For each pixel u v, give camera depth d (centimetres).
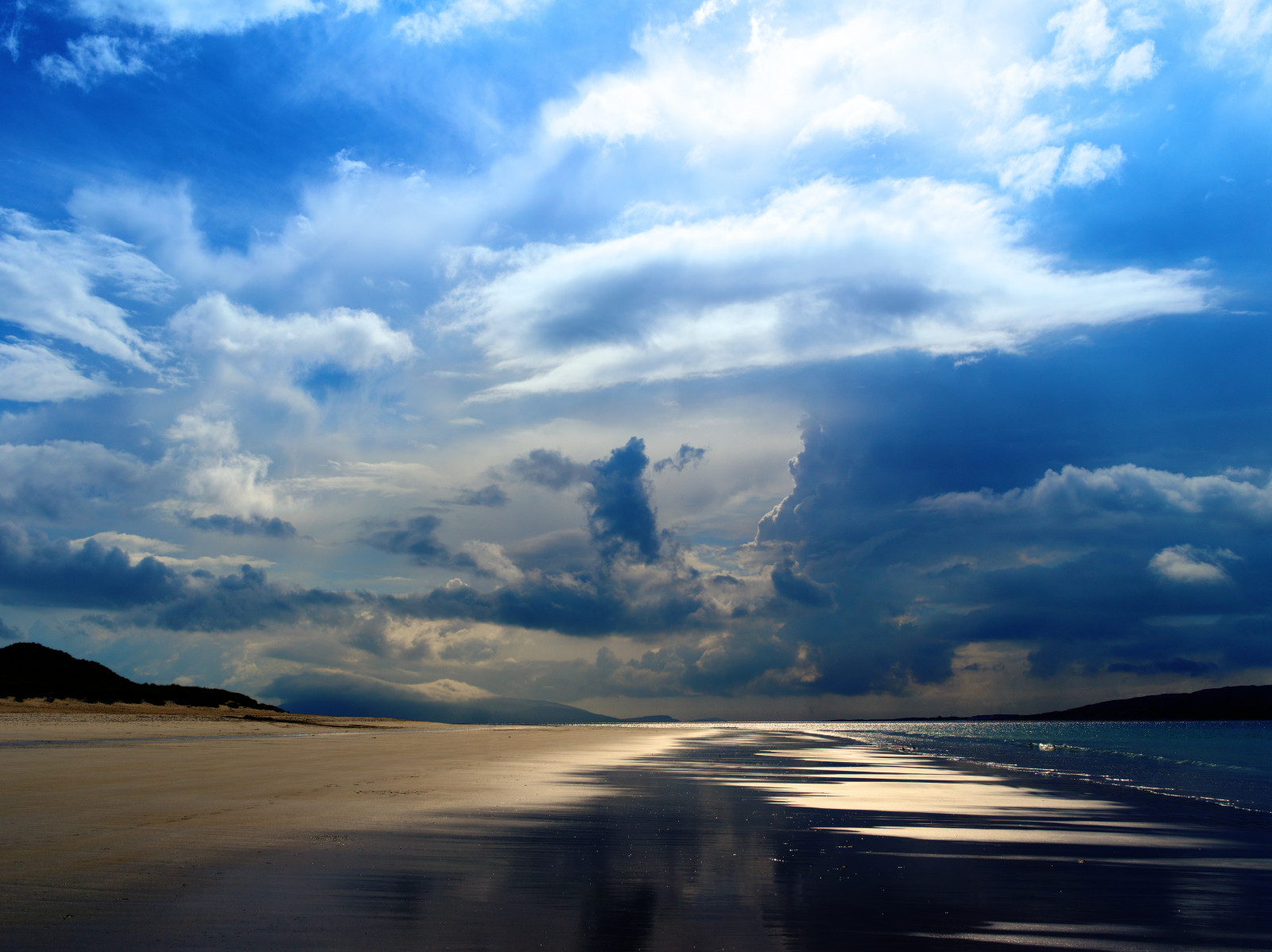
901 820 1633
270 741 4359
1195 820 1739
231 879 985
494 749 3922
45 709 7038
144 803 1598
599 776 2489
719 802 1880
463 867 1089
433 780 2195
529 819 1521
